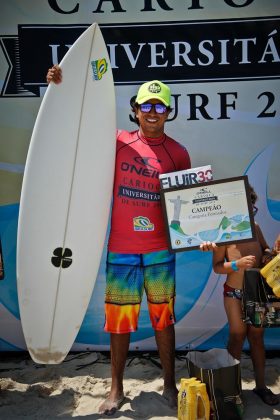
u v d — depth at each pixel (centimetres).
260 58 410
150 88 339
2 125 420
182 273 438
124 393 378
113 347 362
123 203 350
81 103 353
